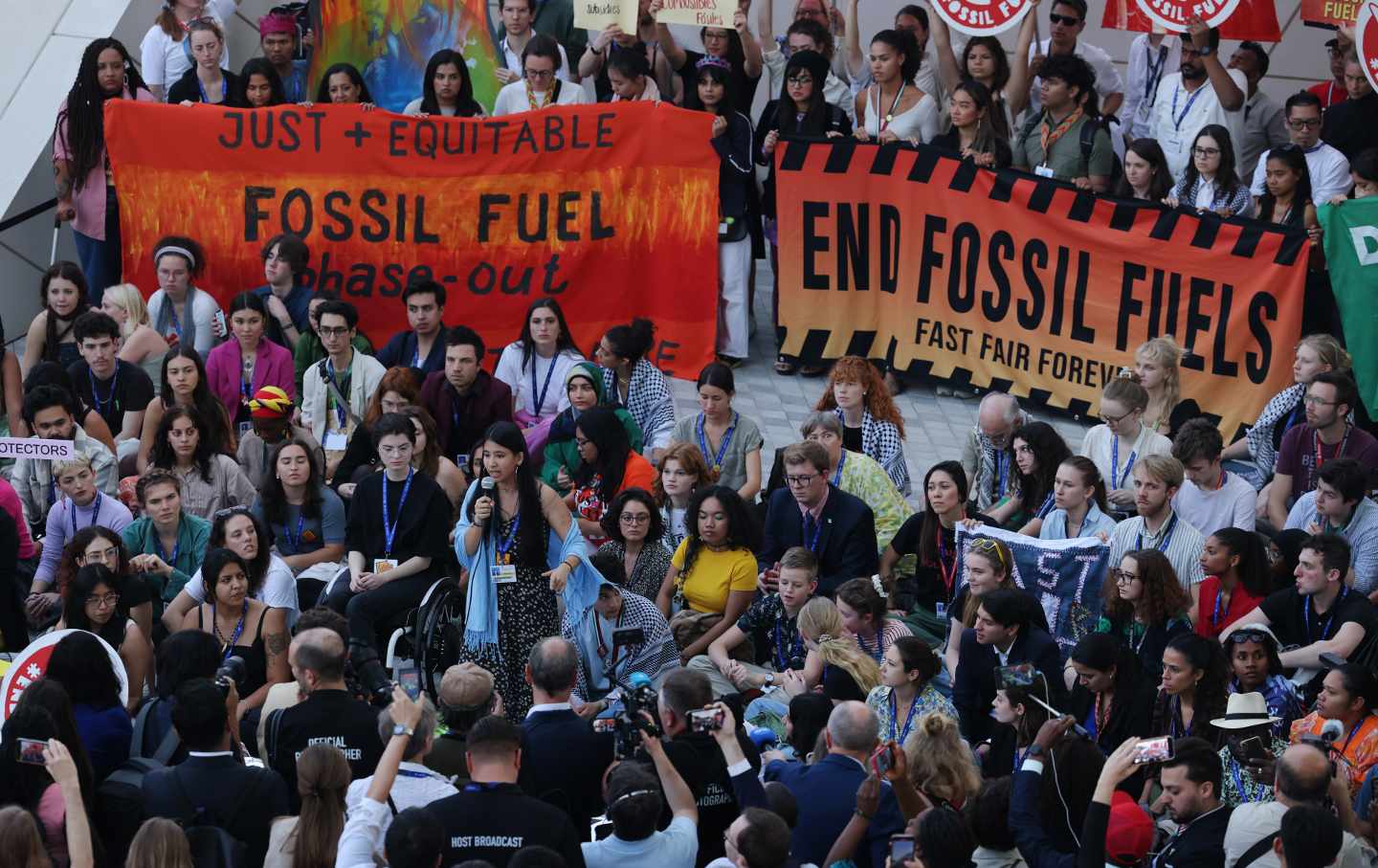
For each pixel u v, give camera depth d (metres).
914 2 32.16
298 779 12.93
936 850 11.77
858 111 28.31
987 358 26.70
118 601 17.39
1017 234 26.14
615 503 20.53
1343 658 17.89
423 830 11.30
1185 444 20.81
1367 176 24.53
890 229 26.84
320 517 20.83
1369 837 14.61
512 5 28.83
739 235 27.14
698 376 27.30
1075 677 17.44
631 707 13.59
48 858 11.80
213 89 27.41
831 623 18.30
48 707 13.20
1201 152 25.73
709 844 14.23
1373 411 24.42
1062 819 13.05
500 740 12.43
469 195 26.83
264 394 21.89
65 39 28.12
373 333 27.36
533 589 18.50
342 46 29.25
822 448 20.59
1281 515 21.97
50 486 21.66
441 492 19.94
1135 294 25.64
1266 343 24.95
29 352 24.31
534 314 24.25
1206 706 16.25
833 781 13.89
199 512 21.25
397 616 19.59
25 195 26.73
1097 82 29.56
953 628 19.17
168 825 11.55
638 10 28.36
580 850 12.40
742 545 20.00
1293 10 31.88
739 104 28.36
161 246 25.31
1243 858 12.98
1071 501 20.19
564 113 26.70
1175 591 18.25
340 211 26.80
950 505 20.20
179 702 13.01
